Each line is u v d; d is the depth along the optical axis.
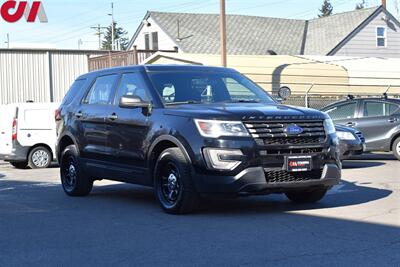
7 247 6.50
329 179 7.94
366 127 16.33
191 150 7.65
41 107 17.38
